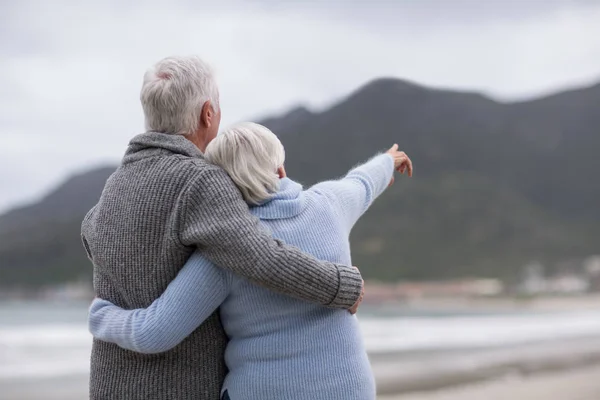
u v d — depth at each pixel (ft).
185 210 6.31
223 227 6.14
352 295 6.48
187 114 6.80
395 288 398.83
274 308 6.46
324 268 6.29
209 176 6.38
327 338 6.55
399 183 549.54
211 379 6.63
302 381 6.40
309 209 6.84
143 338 6.12
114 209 6.67
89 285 361.51
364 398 6.61
